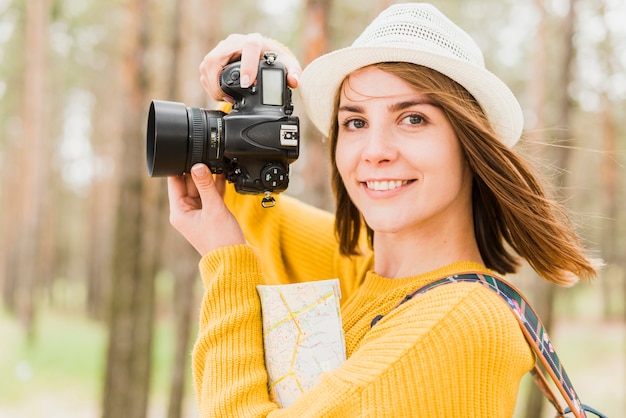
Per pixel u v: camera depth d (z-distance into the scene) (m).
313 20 5.07
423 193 1.40
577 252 1.47
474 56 1.48
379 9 6.30
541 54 9.29
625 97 11.64
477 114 1.43
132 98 7.04
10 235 25.42
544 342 1.33
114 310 6.94
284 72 1.52
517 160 1.43
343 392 1.17
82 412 10.78
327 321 1.38
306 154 5.10
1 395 11.35
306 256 1.83
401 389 1.15
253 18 14.36
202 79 1.63
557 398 1.43
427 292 1.30
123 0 9.74
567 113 6.39
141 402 6.92
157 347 14.81
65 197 29.33
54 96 20.67
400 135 1.40
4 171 26.98
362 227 1.80
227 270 1.46
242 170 1.51
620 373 13.03
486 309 1.21
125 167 6.98
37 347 15.21
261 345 1.42
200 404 1.39
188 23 9.14
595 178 16.41
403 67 1.38
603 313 21.39
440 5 10.52
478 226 1.63
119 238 6.95
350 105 1.46
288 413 1.24
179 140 1.45
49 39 15.32
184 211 1.59
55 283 29.53
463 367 1.16
